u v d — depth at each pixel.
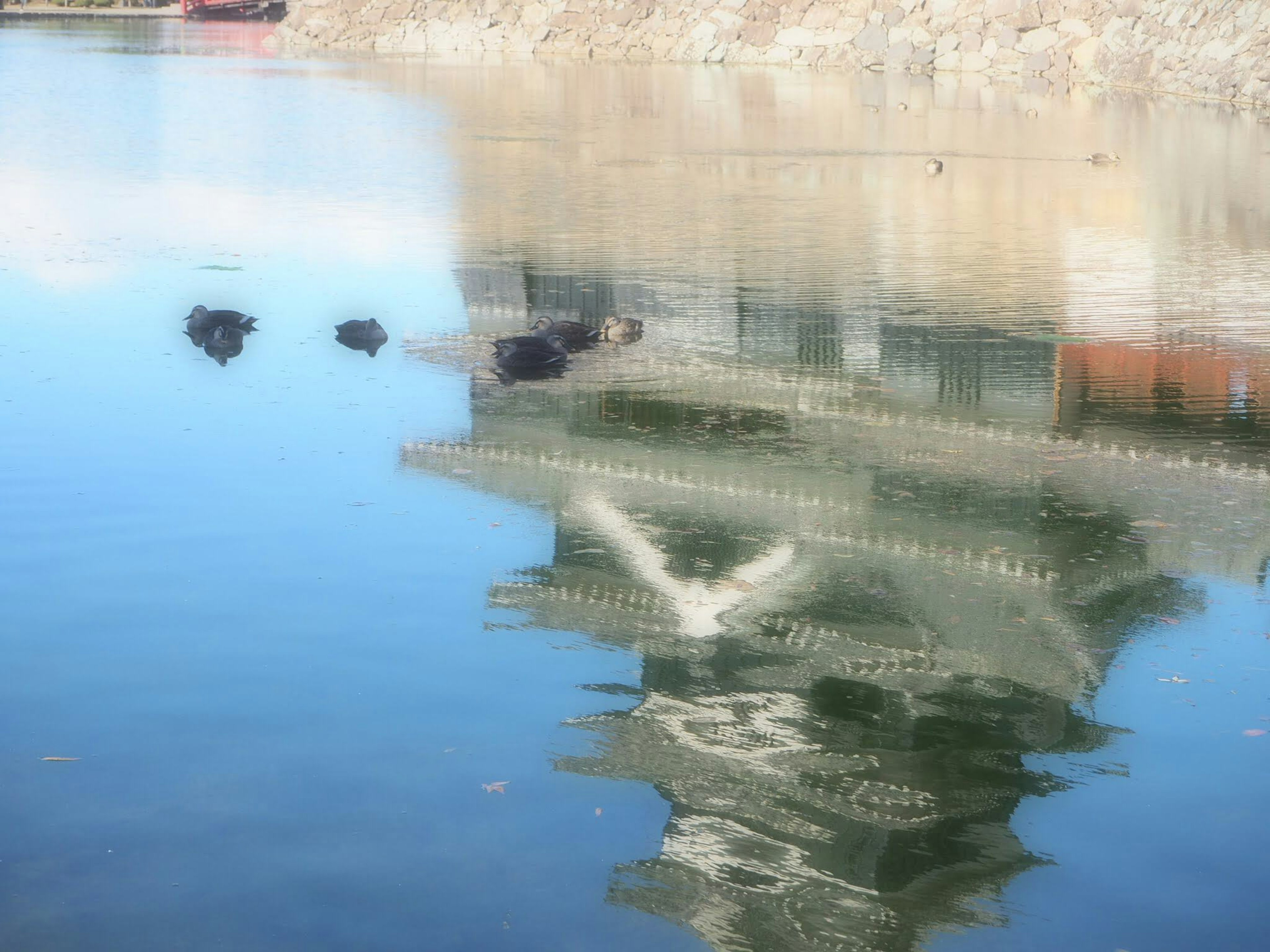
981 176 23.70
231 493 7.69
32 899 4.07
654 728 5.24
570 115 33.91
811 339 11.84
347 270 14.30
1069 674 5.78
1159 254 16.23
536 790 4.77
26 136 26.03
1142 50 44.94
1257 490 8.29
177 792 4.68
